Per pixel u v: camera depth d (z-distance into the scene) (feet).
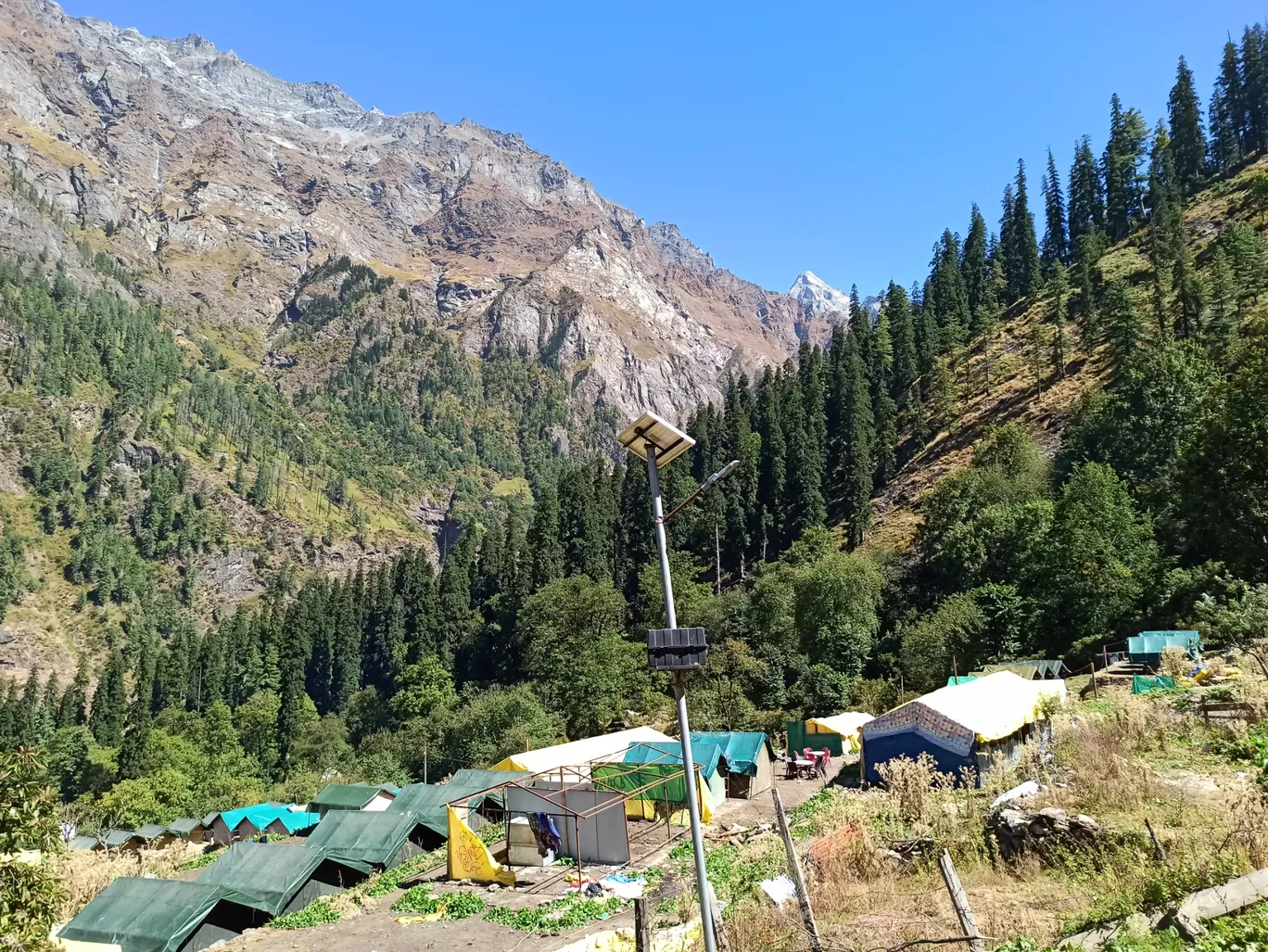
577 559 466.70
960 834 61.05
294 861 96.27
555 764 134.62
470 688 394.73
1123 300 377.91
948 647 239.09
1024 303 533.55
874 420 475.72
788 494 454.40
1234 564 178.60
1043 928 43.42
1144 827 53.16
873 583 300.81
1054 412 376.27
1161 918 37.88
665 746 135.85
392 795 208.54
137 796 323.37
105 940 81.41
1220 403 189.57
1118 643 195.42
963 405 449.89
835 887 57.88
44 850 50.06
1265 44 536.01
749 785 134.21
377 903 89.30
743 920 53.88
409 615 525.75
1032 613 232.53
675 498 478.18
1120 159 558.97
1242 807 50.85
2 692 645.51
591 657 297.94
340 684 533.14
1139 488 270.26
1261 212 422.41
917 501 393.70
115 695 529.86
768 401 539.70
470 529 588.09
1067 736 84.89
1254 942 31.89
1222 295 332.80
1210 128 580.71
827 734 171.42
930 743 100.99
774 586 306.96
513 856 100.42
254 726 451.12
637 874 87.86
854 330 563.89
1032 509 270.05
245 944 80.59
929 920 48.39
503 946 70.49
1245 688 80.79
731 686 267.80
